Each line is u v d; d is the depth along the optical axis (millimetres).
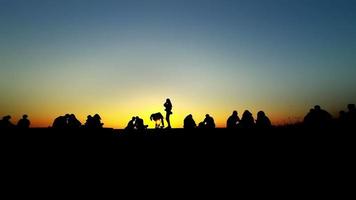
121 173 14234
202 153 16203
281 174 13469
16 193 12023
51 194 11977
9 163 14844
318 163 14180
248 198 11266
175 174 14078
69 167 14781
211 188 12438
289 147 16016
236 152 16047
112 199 11477
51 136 17234
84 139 17406
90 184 12977
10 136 16906
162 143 17453
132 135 18109
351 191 11273
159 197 11617
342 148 15219
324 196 11016
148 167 14930
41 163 15016
